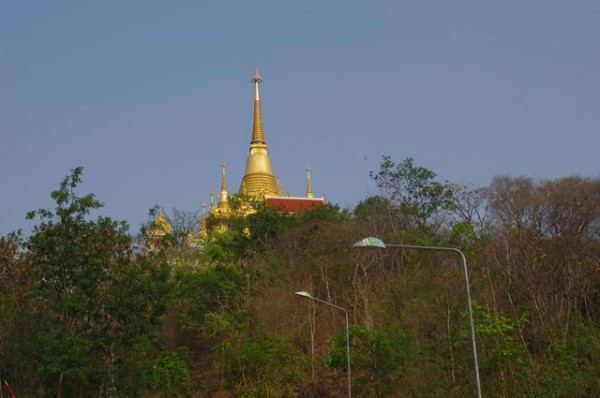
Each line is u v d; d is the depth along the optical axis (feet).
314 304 225.97
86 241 163.63
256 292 228.63
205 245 271.69
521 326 178.50
